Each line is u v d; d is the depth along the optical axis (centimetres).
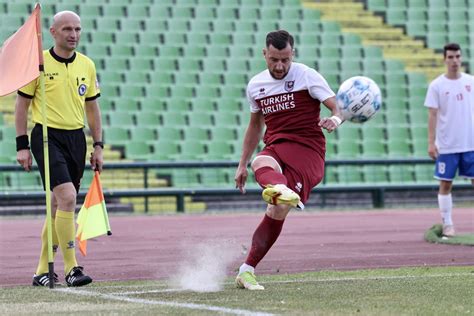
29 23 2011
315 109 1903
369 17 7175
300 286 1897
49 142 2056
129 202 5156
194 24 6600
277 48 1845
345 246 3050
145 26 6488
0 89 2006
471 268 2280
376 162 5216
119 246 3122
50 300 1727
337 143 5872
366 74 6606
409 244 3080
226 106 6066
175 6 6656
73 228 2044
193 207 5184
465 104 3103
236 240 3353
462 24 7250
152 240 3350
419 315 1477
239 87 6178
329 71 6588
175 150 5606
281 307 1572
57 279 2122
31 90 2059
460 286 1867
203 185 5375
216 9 6762
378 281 1978
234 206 5238
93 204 2106
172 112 5853
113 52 6209
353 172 5712
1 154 5219
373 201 5362
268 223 1884
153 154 5531
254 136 1981
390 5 7281
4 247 3159
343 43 6869
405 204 5550
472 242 2998
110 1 6519
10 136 5359
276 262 2558
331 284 1928
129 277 2245
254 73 6378
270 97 1894
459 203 5616
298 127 1889
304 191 1867
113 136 5556
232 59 6381
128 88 5984
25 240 3416
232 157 5662
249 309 1549
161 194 4922
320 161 1900
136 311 1540
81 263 2603
